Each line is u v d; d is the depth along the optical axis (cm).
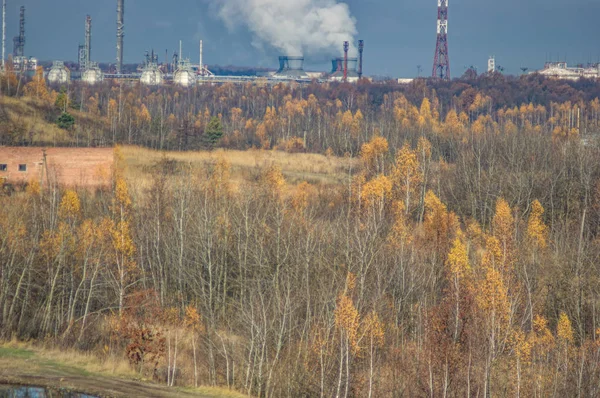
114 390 18625
